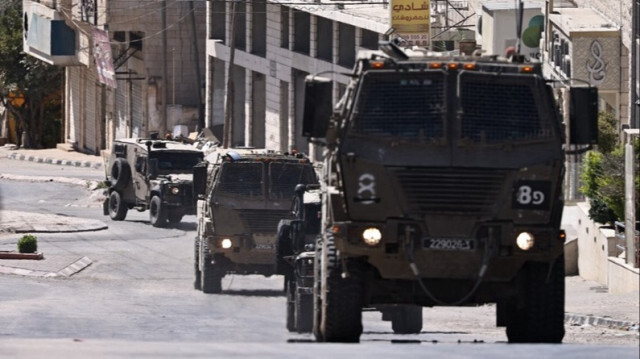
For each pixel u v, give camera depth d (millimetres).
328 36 197125
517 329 51812
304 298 73438
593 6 127000
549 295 48875
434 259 47156
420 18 135250
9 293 103438
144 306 93750
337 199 47938
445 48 141875
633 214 83062
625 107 114625
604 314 73562
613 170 91375
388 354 43812
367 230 46875
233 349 45406
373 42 179125
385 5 179750
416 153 47094
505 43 136125
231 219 98188
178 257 128750
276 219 98312
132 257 128250
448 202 46969
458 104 47344
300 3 189875
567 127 49438
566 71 118375
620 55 114250
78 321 85812
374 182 47094
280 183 98750
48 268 118562
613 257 88188
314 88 47844
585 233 97438
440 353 44156
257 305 94000
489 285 49344
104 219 165375
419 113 47375
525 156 47375
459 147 47125
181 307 93188
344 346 46062
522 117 47688
